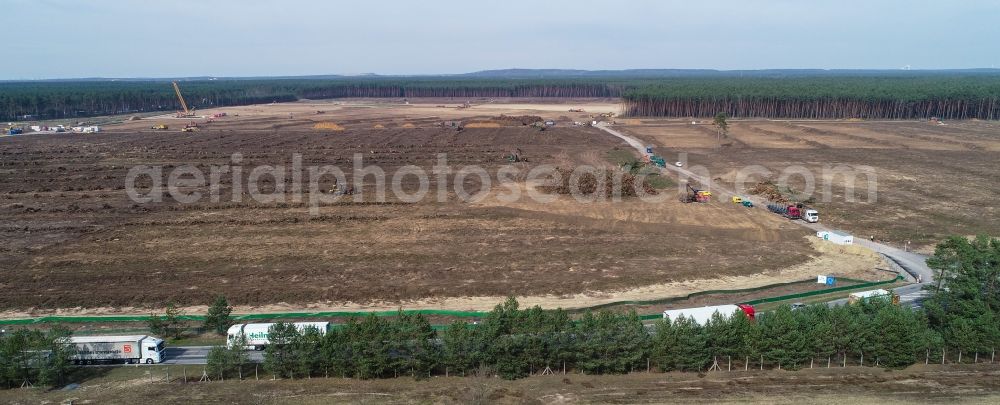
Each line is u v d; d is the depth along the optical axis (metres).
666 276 70.12
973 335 46.91
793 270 72.12
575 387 44.91
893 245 80.62
